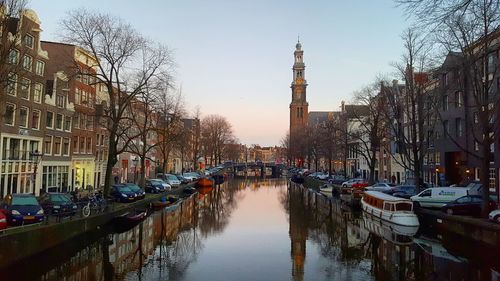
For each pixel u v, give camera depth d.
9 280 16.52
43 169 38.44
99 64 32.12
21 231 17.48
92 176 49.34
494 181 36.62
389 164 65.19
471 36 22.47
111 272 18.81
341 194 48.25
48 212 21.92
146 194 43.41
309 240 26.81
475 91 24.83
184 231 29.72
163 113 49.16
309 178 78.38
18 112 34.06
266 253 23.08
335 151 74.06
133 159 62.56
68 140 43.31
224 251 23.52
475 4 9.56
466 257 21.81
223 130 112.62
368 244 25.45
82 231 23.05
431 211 28.91
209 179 72.06
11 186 33.44
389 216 30.53
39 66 36.84
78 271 18.86
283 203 49.03
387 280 17.78
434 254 22.55
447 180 45.12
